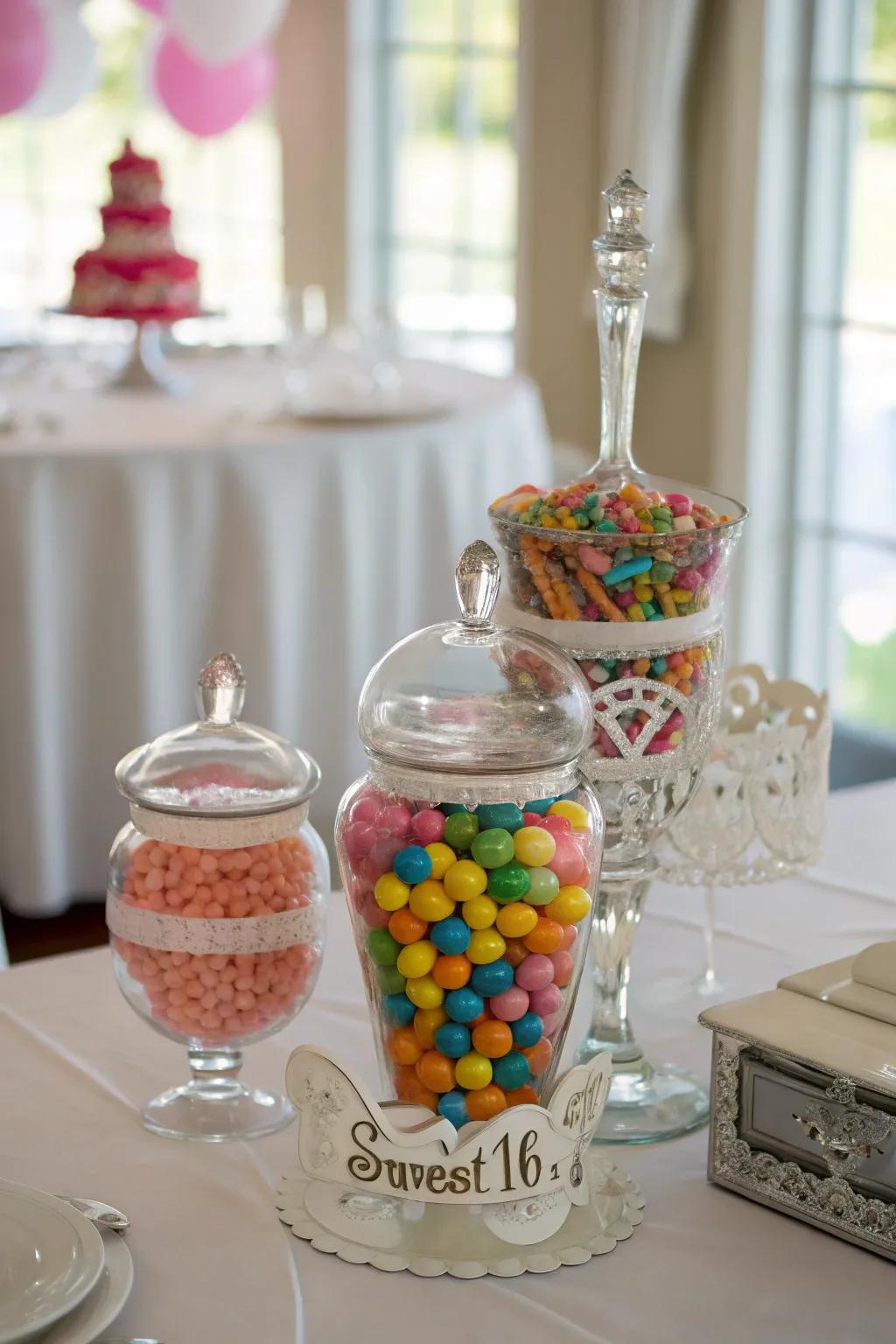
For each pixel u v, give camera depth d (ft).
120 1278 2.30
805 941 3.86
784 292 11.11
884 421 10.93
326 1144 2.63
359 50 14.34
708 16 10.79
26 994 3.58
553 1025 2.69
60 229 17.17
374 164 14.76
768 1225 2.65
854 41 10.50
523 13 12.35
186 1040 3.02
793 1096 2.64
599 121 12.11
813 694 3.82
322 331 9.22
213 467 7.97
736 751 3.44
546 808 2.67
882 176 10.55
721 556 2.93
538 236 12.74
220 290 16.52
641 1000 3.55
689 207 11.25
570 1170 2.61
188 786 2.96
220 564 8.11
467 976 2.59
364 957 2.68
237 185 16.06
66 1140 2.92
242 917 2.93
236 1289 2.43
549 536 2.84
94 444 8.00
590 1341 2.31
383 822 2.59
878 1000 2.74
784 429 11.41
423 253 14.60
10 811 8.03
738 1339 2.33
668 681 2.92
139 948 2.96
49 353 11.17
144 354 10.09
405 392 10.02
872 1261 2.54
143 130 16.87
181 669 8.16
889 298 10.71
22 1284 2.20
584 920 2.67
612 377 3.11
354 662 8.58
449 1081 2.64
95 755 8.12
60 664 7.93
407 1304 2.41
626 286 3.02
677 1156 2.90
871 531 11.22
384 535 8.62
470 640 2.72
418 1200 2.57
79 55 11.46
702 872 3.51
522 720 2.61
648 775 2.95
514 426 9.49
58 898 8.17
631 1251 2.56
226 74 11.64
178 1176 2.79
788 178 10.85
